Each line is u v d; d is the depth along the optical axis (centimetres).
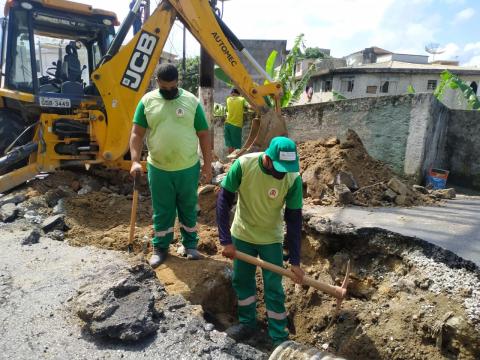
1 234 438
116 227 475
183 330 281
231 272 396
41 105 557
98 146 580
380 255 383
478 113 717
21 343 263
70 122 566
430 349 300
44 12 576
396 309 332
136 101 573
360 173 564
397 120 649
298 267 304
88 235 453
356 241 399
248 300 348
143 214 512
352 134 618
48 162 567
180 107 366
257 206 308
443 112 713
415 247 358
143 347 265
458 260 321
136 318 271
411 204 522
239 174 299
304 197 550
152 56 570
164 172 369
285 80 1104
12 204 503
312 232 436
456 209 496
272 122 603
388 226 395
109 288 288
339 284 392
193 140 375
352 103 698
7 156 540
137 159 374
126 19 568
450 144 754
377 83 2028
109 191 586
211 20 564
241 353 266
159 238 394
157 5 562
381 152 674
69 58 630
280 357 272
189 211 396
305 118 759
